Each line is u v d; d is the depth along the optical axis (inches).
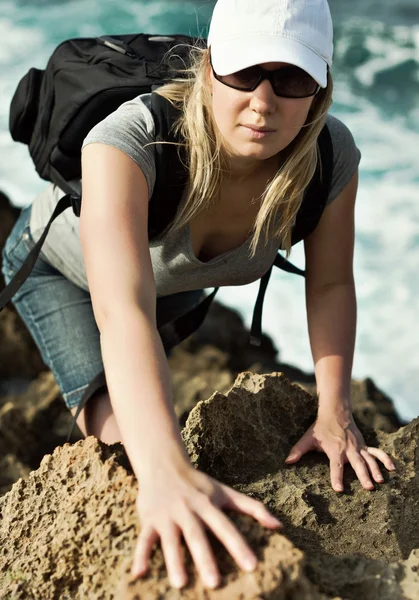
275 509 75.1
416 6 688.4
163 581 54.9
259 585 53.4
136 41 105.3
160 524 55.4
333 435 83.6
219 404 78.8
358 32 625.6
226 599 52.9
